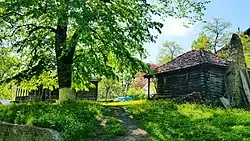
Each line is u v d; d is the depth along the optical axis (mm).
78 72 22234
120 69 21297
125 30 19516
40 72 21812
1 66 23734
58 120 13961
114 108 20500
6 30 21844
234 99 25375
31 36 21219
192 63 30562
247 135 13109
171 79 32750
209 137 12844
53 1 18406
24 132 13078
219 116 17062
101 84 66875
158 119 16594
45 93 38375
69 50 20531
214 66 29359
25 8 19422
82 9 18141
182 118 16719
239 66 25734
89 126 14945
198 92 28062
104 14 18922
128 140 13391
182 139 12875
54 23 21109
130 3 21781
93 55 20750
